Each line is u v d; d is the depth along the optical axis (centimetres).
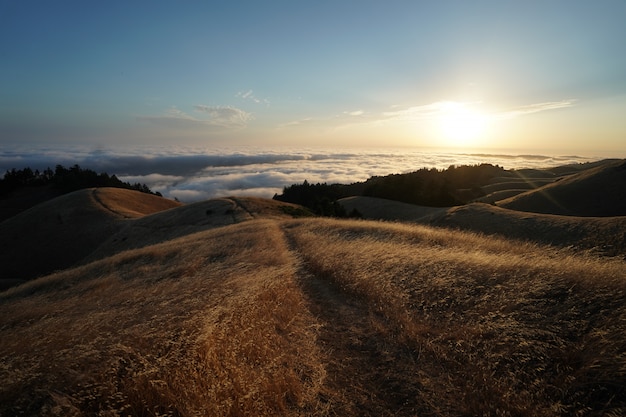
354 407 373
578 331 439
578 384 358
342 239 1439
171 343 430
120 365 391
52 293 1247
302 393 389
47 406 324
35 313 751
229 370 400
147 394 345
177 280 905
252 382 381
